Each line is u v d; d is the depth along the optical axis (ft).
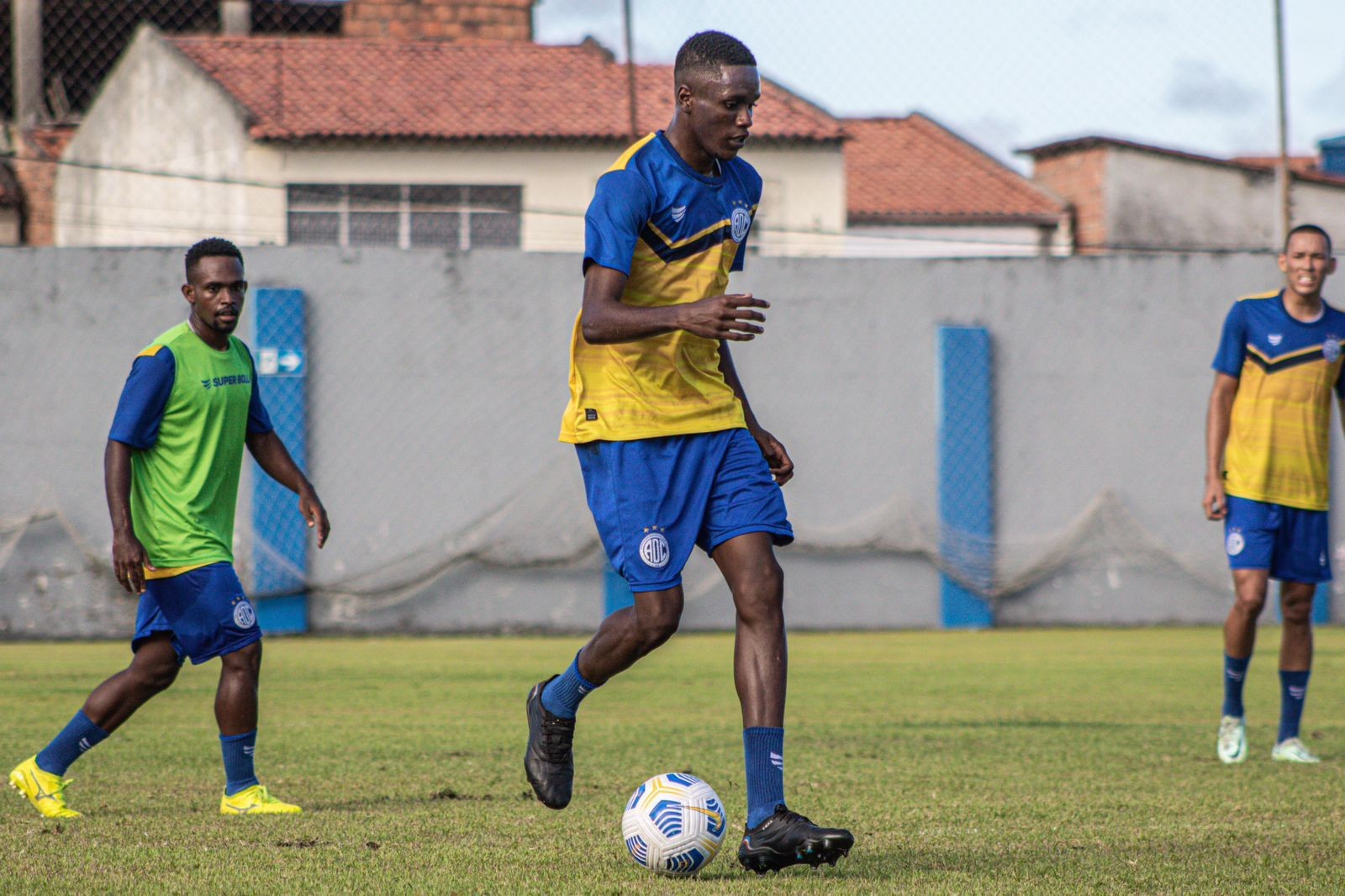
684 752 67.15
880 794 55.42
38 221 232.32
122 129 227.81
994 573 144.56
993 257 145.48
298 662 113.19
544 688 46.29
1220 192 261.44
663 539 42.47
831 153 230.48
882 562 143.84
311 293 137.80
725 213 43.34
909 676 103.91
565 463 140.67
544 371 140.67
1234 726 66.49
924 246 257.96
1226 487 68.33
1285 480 66.85
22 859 41.55
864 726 77.77
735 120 41.57
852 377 143.64
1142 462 146.61
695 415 42.86
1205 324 147.02
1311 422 67.36
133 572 49.96
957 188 268.00
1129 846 44.65
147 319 135.64
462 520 139.54
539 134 220.02
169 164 223.10
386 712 83.51
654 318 39.06
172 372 51.39
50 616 134.10
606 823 48.60
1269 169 247.70
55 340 134.72
